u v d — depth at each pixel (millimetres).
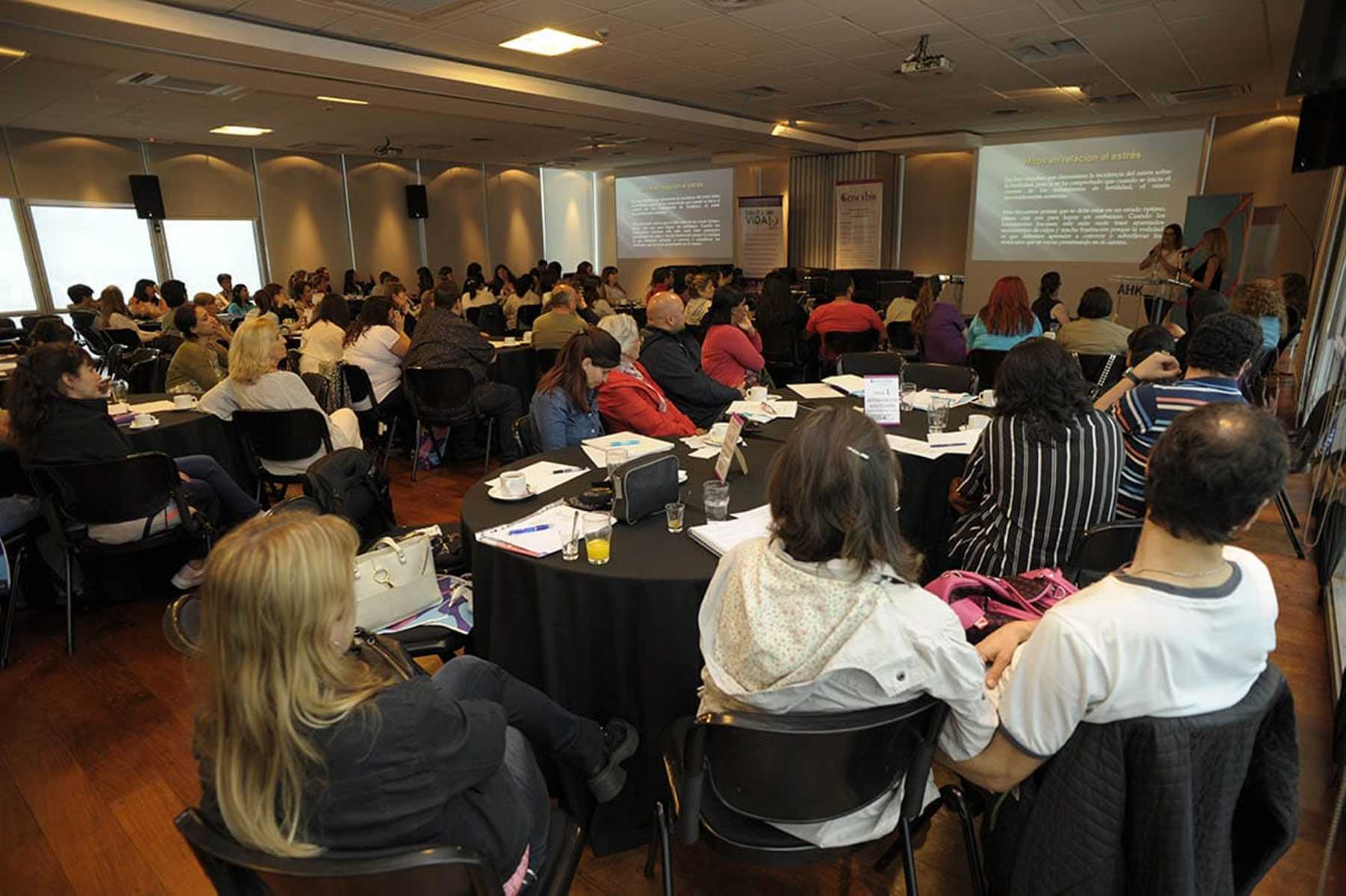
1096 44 5445
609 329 3010
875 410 2936
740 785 1207
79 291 7668
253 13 4453
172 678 2537
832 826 1222
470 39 5168
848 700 1056
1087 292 4281
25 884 1710
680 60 5875
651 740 1672
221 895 963
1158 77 6523
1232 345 2148
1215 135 8492
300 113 7934
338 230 11930
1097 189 9281
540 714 1491
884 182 10820
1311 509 3678
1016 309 4395
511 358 5516
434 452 4957
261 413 3352
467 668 1420
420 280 10180
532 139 10086
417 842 936
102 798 1981
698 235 13469
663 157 12602
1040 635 1031
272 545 846
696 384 3410
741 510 1962
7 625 2623
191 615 1226
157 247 10180
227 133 9359
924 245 11297
